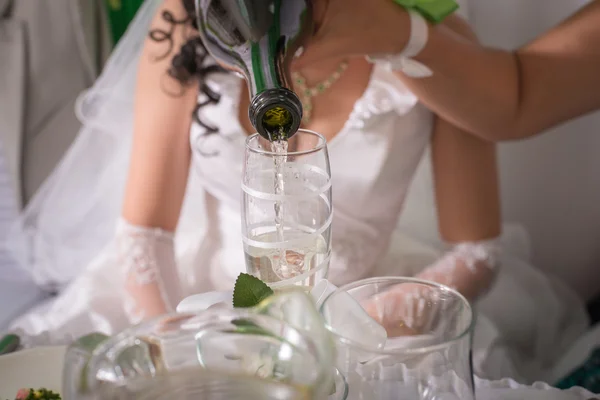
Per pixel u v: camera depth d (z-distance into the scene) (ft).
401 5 2.35
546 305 3.42
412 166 3.01
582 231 4.00
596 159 3.81
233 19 1.72
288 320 1.13
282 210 1.50
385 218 3.05
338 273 2.89
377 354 1.20
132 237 2.86
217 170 2.91
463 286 2.85
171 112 2.87
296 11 1.87
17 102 4.14
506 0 3.64
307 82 2.82
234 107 2.80
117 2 4.23
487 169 3.04
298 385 1.09
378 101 2.78
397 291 1.35
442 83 2.57
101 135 3.58
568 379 2.97
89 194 3.72
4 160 4.26
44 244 3.90
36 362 1.66
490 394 1.65
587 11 2.78
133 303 2.75
